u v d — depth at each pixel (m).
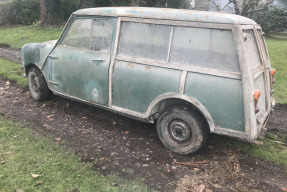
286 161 3.70
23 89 6.04
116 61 3.90
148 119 3.90
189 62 3.37
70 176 3.09
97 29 4.13
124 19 3.83
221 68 3.17
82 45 4.36
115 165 3.43
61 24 15.41
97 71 4.10
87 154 3.60
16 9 17.22
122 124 4.59
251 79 3.04
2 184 2.87
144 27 3.69
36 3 17.34
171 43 3.49
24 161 3.30
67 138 4.02
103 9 4.11
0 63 8.16
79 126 4.44
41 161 3.32
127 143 4.00
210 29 3.23
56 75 4.73
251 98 3.03
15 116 4.64
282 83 7.00
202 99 3.28
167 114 3.68
